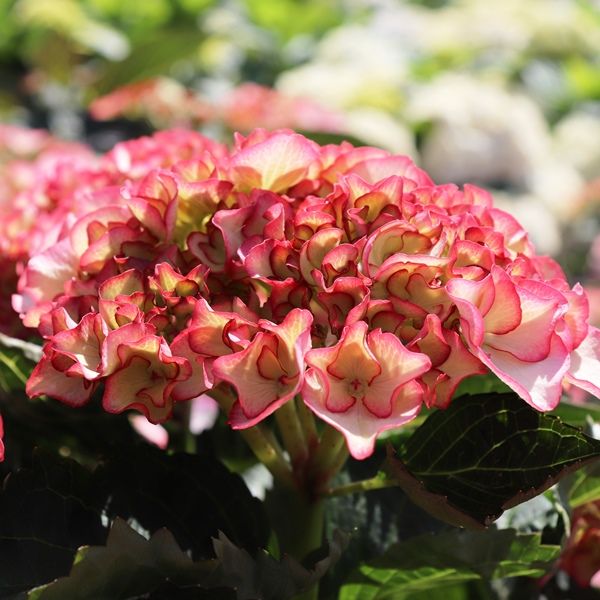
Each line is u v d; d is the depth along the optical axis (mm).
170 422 870
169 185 737
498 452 720
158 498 761
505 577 790
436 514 710
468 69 3143
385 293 700
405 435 835
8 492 728
